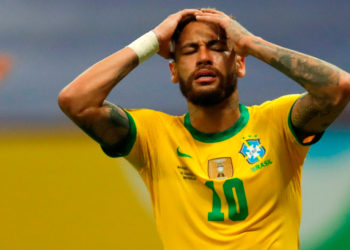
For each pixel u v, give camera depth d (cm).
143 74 2147
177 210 1021
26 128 1992
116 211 1772
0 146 1916
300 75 974
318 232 1723
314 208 1758
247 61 2152
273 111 1039
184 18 1096
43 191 1811
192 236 1007
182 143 1055
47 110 2111
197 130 1062
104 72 1039
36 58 2197
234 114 1052
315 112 967
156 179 1057
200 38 1044
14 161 1880
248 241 977
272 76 2142
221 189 999
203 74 1030
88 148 1889
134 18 2234
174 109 2125
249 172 1001
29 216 1783
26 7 2227
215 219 993
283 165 1012
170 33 1086
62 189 1812
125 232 1752
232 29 1045
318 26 2192
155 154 1063
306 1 2194
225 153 1027
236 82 1061
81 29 2227
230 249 980
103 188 1806
